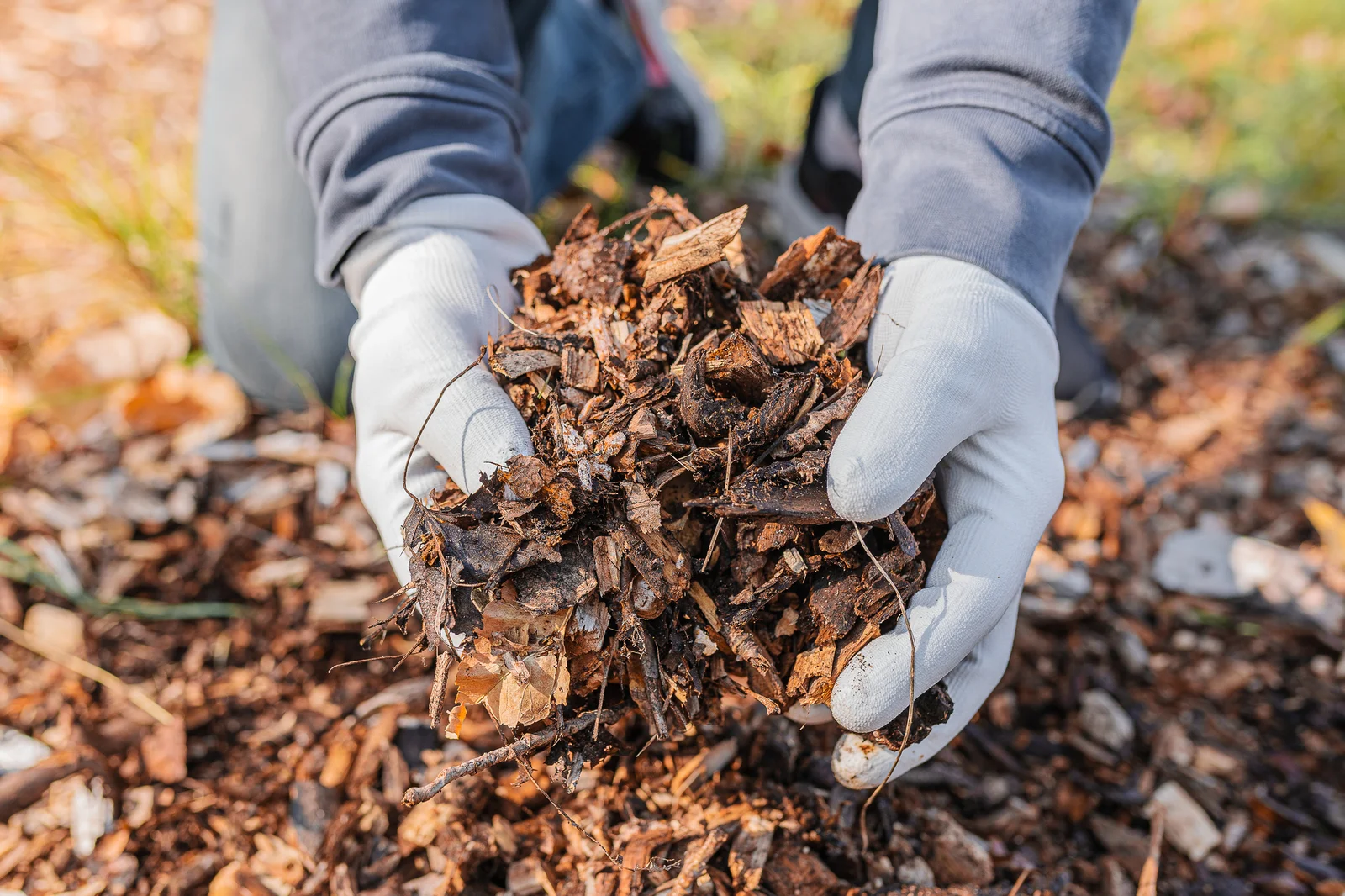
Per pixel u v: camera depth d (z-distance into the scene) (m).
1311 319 0.85
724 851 0.47
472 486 0.44
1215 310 0.87
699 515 0.43
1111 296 0.89
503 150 0.54
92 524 0.63
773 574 0.42
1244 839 0.52
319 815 0.50
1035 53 0.48
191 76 1.08
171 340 0.75
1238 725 0.57
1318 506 0.68
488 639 0.41
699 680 0.42
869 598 0.42
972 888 0.47
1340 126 1.07
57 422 0.69
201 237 0.70
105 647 0.58
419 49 0.53
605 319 0.45
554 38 0.77
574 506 0.41
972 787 0.52
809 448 0.43
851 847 0.48
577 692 0.43
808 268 0.48
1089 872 0.50
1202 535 0.66
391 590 0.60
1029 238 0.47
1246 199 0.99
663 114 0.94
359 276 0.52
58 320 0.75
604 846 0.44
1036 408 0.47
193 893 0.48
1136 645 0.60
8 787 0.50
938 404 0.43
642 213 0.49
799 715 0.46
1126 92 1.18
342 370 0.69
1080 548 0.66
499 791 0.50
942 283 0.46
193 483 0.65
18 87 1.00
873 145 0.51
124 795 0.51
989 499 0.45
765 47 1.24
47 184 0.75
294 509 0.64
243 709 0.55
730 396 0.44
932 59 0.49
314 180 0.53
